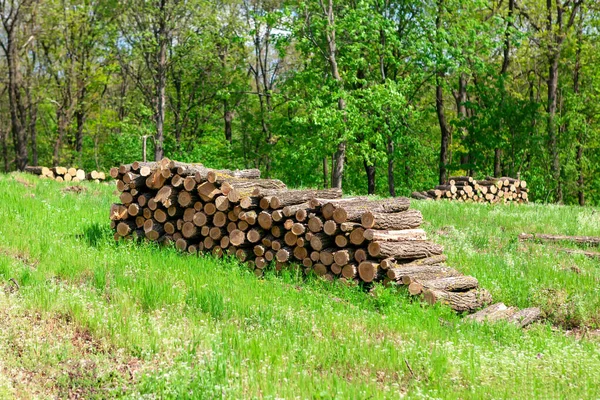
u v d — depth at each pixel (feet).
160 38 130.11
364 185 147.74
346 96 101.45
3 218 50.78
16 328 27.32
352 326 31.89
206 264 42.80
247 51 145.59
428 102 146.41
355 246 41.06
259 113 148.77
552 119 131.44
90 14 143.23
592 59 141.69
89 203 65.77
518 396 23.95
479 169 133.39
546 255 52.01
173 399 21.91
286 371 24.68
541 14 132.98
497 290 41.73
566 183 132.87
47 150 173.88
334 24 105.19
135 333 27.68
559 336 34.06
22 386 22.70
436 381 25.13
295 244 43.04
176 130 151.64
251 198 44.32
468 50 113.80
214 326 30.19
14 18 132.67
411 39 113.91
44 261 39.91
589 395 24.53
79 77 143.84
